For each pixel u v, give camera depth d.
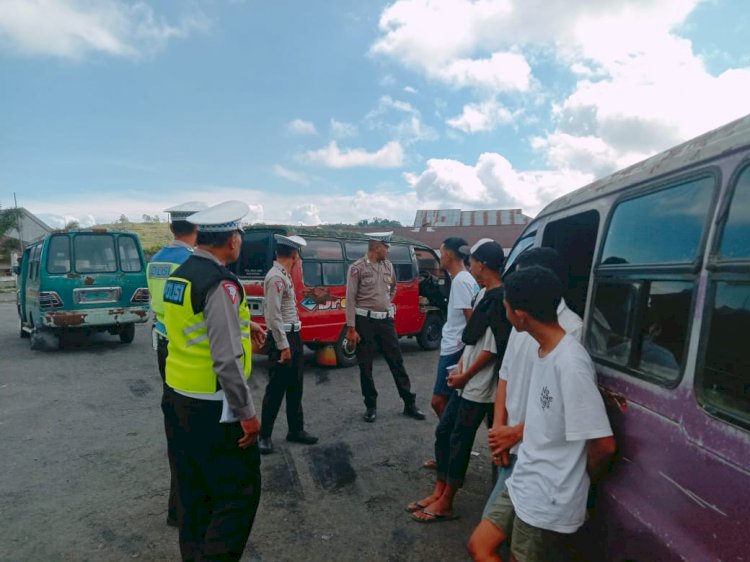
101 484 3.94
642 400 1.79
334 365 7.73
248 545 3.12
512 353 2.33
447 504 3.38
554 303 1.90
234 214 2.59
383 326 5.32
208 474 2.53
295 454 4.47
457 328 3.86
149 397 6.31
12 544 3.12
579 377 1.78
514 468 2.05
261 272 7.14
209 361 2.46
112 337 10.96
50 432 5.07
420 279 9.43
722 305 1.49
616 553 1.82
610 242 2.16
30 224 44.31
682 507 1.54
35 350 9.39
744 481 1.33
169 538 3.20
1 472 4.14
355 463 4.30
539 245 3.08
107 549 3.08
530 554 1.90
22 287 10.48
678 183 1.78
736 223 1.49
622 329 1.99
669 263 1.75
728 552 1.36
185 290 2.44
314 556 3.01
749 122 1.56
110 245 9.29
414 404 5.48
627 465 1.82
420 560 2.97
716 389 1.47
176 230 3.52
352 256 7.85
